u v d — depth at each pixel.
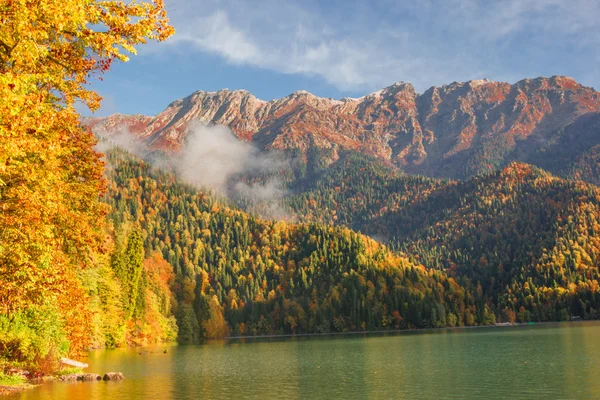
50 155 26.86
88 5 25.89
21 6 21.72
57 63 27.27
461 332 194.88
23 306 28.19
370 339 166.12
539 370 68.81
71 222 31.98
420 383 59.66
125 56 26.44
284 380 63.72
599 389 52.44
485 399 48.88
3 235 25.58
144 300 134.38
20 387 49.81
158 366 78.56
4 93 21.17
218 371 73.94
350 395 51.97
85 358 90.31
